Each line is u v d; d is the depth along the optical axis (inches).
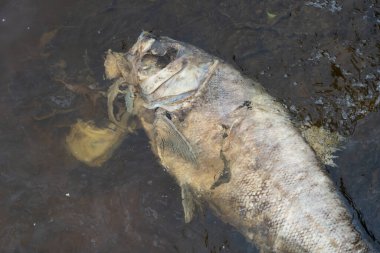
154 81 70.2
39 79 75.3
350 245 65.7
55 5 77.9
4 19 77.8
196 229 70.2
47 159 73.0
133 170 72.1
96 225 71.2
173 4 76.4
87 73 74.8
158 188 71.5
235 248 69.4
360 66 72.7
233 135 68.5
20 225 71.4
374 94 71.9
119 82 72.8
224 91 69.3
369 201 69.1
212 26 75.2
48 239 71.1
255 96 69.3
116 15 76.5
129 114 72.8
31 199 72.1
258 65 73.4
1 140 73.7
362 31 74.0
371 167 70.0
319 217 66.4
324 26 74.4
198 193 69.9
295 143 67.9
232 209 68.8
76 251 70.7
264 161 67.7
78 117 73.8
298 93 72.3
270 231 67.5
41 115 74.1
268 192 67.4
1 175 72.7
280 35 74.4
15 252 70.9
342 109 71.6
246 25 74.9
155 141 71.0
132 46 73.9
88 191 72.0
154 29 75.7
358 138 70.8
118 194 71.7
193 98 69.5
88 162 72.6
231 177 68.3
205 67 69.7
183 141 69.4
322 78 72.6
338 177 69.7
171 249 70.1
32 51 76.4
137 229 70.9
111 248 70.6
